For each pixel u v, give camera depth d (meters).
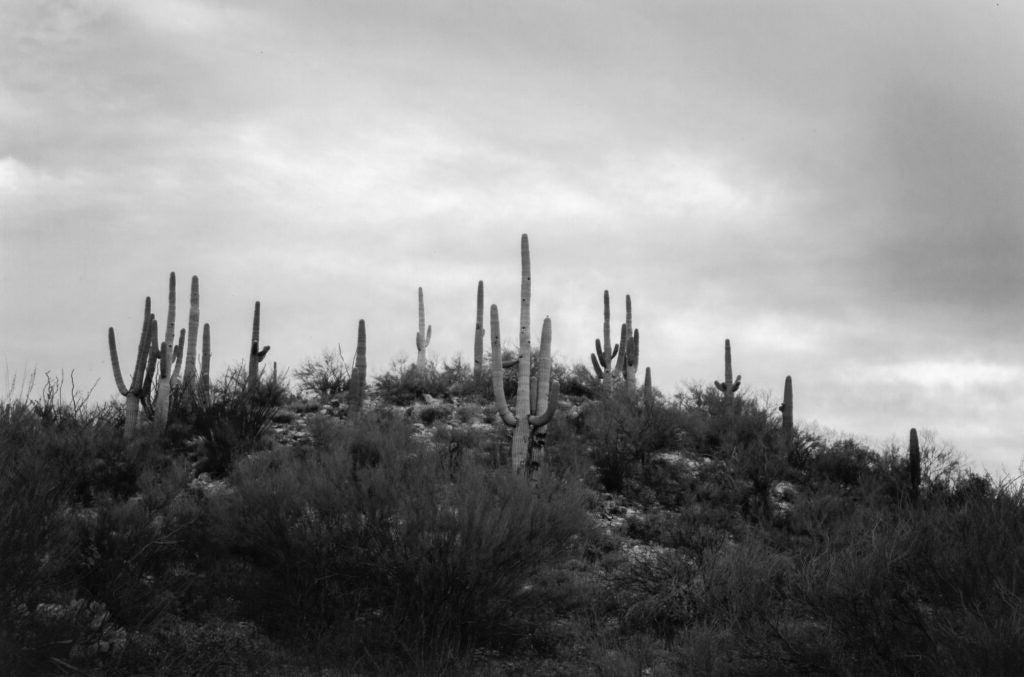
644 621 11.77
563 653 11.01
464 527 11.02
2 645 8.51
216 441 18.11
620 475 18.45
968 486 15.28
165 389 19.61
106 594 10.31
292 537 11.30
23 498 9.58
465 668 10.23
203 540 12.21
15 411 12.77
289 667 10.09
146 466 16.20
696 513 16.34
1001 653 8.27
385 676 9.98
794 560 12.73
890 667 9.28
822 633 10.05
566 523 12.31
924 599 10.09
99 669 9.10
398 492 11.71
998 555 10.10
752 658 9.97
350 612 11.09
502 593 11.23
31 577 9.12
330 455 13.04
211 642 10.12
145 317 19.38
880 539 11.05
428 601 10.91
